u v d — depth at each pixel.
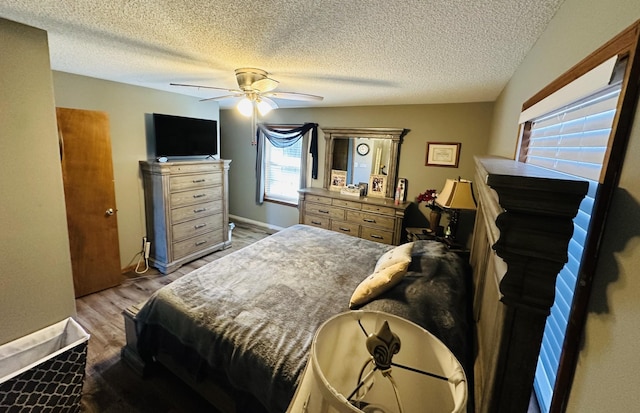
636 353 0.54
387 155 4.23
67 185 2.82
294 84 2.94
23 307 1.79
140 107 3.57
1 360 1.67
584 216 0.85
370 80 2.65
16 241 1.73
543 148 1.44
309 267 2.36
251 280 2.12
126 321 2.09
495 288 0.89
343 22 1.43
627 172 0.62
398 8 1.26
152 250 3.77
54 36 1.78
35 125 1.73
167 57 2.17
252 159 5.63
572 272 0.88
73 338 1.86
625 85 0.63
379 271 1.85
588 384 0.67
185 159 4.12
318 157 4.88
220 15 1.40
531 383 0.70
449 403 0.57
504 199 0.62
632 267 0.58
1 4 1.35
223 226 4.39
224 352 1.55
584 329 0.71
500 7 1.22
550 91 1.25
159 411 1.80
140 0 1.29
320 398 0.51
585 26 0.94
